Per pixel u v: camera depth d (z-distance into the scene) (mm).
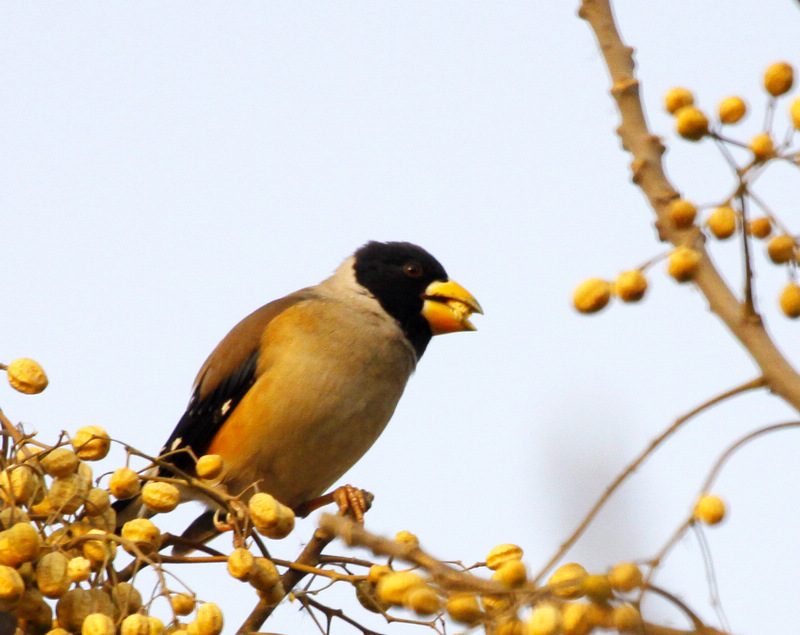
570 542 4223
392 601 4551
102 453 6000
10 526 5402
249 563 5945
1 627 5281
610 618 3980
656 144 4656
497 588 4406
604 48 4984
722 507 3889
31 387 5984
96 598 5328
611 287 4285
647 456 4082
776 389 3916
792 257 4344
